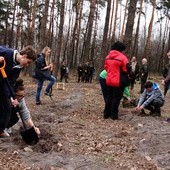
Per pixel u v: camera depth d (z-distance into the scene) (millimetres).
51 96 13312
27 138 6316
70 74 42844
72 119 9164
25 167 5336
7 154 5828
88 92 15992
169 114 11562
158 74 52688
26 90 16016
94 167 5590
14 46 53812
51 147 6305
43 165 5469
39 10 42281
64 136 7246
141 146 6906
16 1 47406
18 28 47094
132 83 18125
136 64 17797
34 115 9445
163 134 7598
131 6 13727
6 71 5797
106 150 6559
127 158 6188
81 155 6082
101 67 25906
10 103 6094
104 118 9562
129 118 9484
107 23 25125
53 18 45438
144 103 9836
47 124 8266
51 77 11891
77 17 43688
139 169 5660
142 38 70250
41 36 25453
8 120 6188
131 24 13742
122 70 9203
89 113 10234
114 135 7672
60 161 5676
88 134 7613
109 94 9461
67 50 56219
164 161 6059
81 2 43281
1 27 50062
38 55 11484
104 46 25516
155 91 9867
